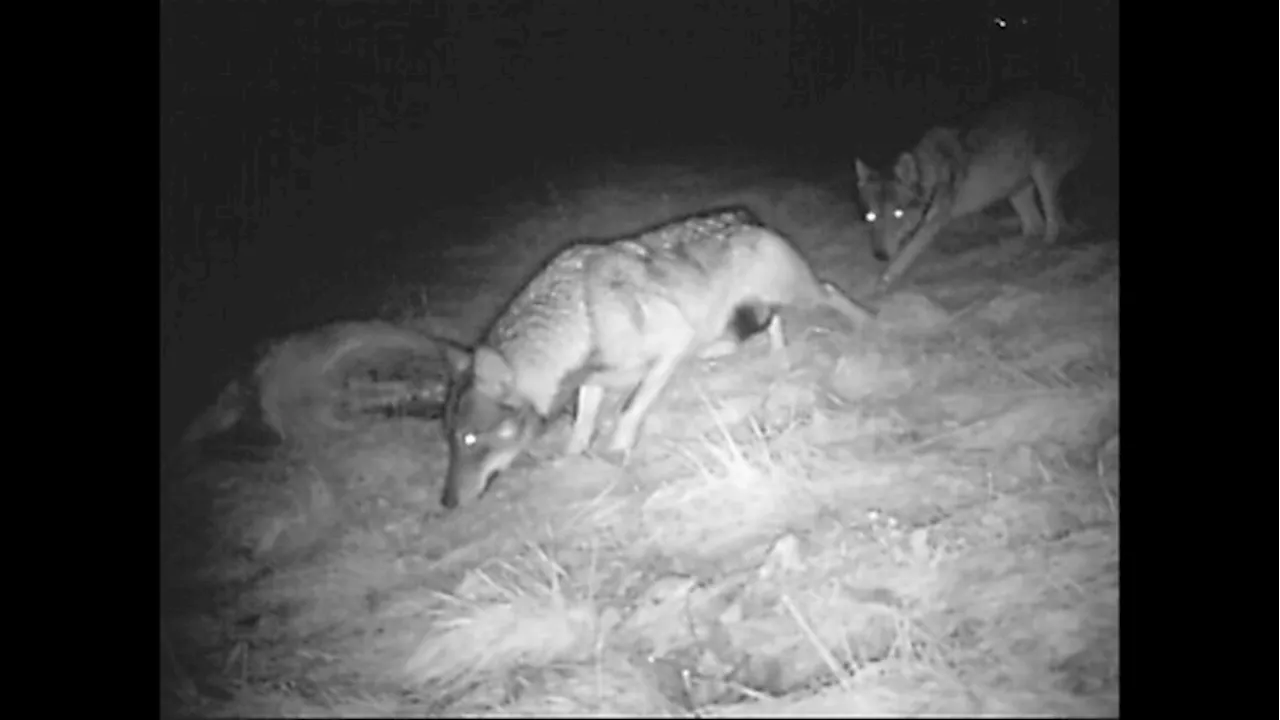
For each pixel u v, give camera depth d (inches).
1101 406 124.5
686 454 122.9
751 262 123.0
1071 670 123.3
